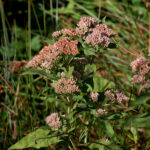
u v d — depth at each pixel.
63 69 1.07
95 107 1.06
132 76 1.08
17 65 1.27
